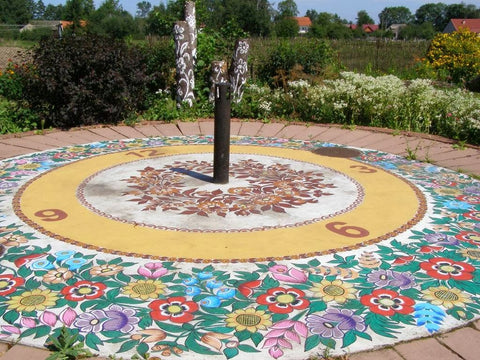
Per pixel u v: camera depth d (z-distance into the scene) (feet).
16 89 39.45
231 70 37.86
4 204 16.37
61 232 14.11
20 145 24.84
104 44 30.17
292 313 10.15
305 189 18.44
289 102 33.76
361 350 8.98
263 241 13.67
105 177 19.57
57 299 10.55
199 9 44.83
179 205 16.43
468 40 60.29
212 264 12.26
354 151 24.77
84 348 8.88
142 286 11.15
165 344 9.07
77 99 28.55
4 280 11.33
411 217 15.76
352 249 13.25
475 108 28.73
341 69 54.95
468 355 8.88
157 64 39.09
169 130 29.14
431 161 22.95
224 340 9.22
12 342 9.07
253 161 22.41
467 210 16.52
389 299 10.74
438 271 12.07
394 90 31.71
